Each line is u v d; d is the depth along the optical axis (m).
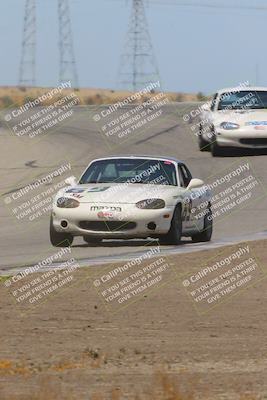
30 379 26.34
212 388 24.94
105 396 24.05
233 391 24.58
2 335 33.53
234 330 34.66
